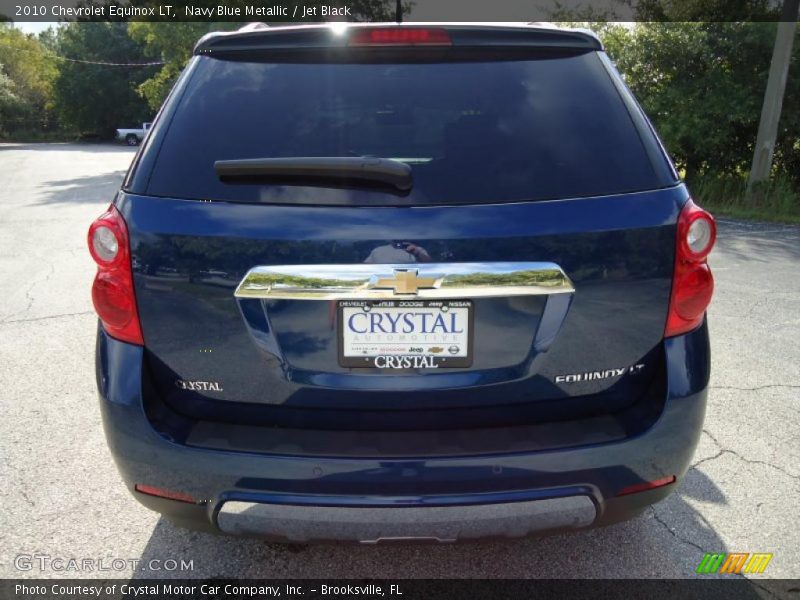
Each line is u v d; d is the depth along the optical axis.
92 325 4.99
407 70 2.03
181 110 1.98
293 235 1.76
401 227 1.75
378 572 2.33
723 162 12.66
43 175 19.50
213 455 1.81
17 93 69.44
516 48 2.07
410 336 1.80
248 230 1.77
